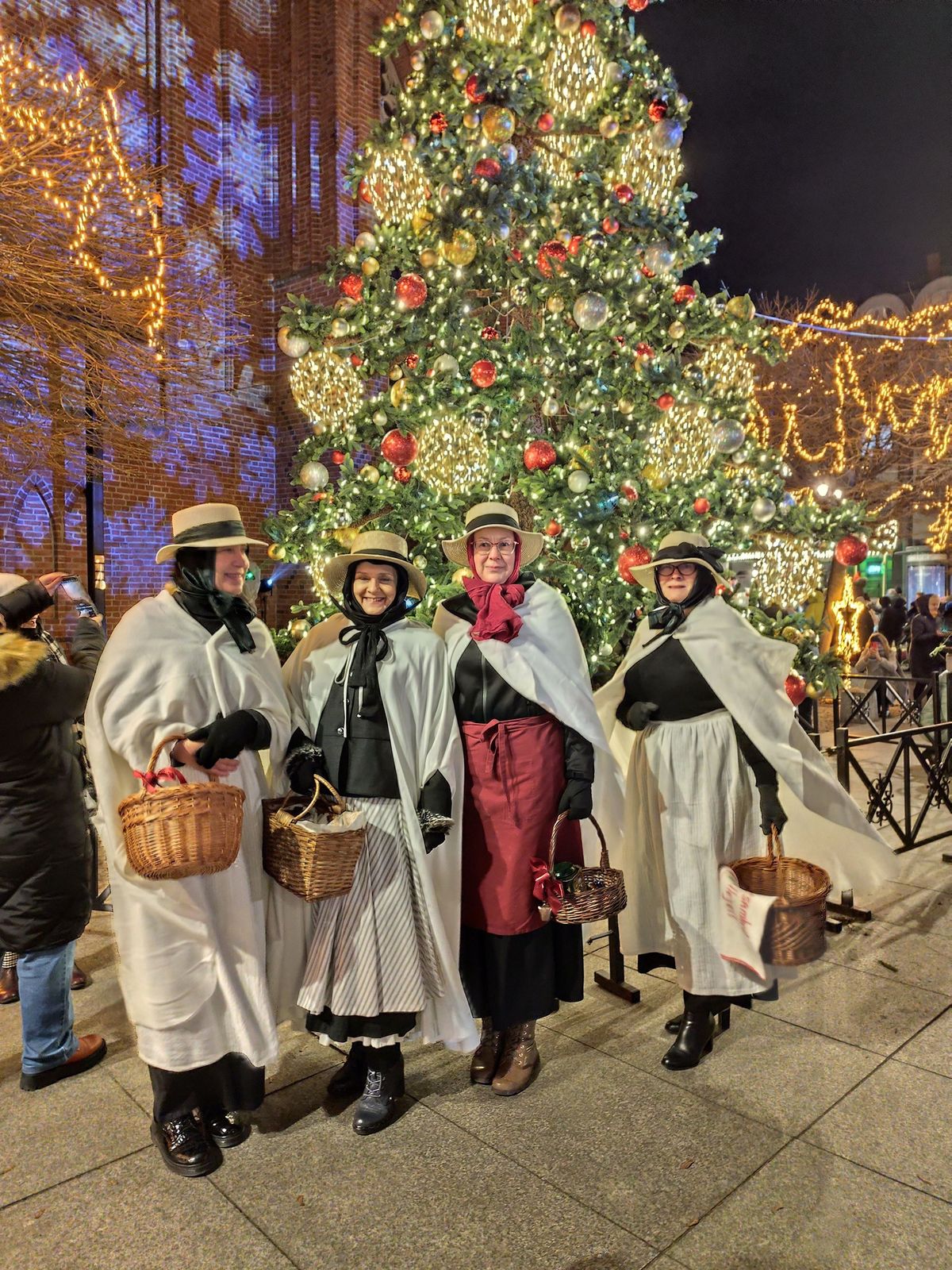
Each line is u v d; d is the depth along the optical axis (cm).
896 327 1586
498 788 286
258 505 1072
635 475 438
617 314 449
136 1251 217
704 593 317
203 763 233
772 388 1664
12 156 531
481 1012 292
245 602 269
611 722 346
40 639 301
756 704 298
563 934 302
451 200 431
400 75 1154
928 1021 328
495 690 289
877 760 861
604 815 321
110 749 244
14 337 575
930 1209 226
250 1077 256
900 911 446
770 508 450
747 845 310
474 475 474
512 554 299
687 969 303
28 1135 268
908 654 1295
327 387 497
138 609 255
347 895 262
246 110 1056
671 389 447
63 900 290
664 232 467
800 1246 213
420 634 286
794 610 497
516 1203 231
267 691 260
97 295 592
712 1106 276
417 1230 222
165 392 795
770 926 237
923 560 2175
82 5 895
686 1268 208
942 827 604
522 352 465
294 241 1067
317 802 259
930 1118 265
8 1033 334
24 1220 229
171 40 977
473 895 287
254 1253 215
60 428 670
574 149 500
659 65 496
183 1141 248
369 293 464
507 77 414
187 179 998
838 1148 252
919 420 1558
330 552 466
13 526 837
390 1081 270
